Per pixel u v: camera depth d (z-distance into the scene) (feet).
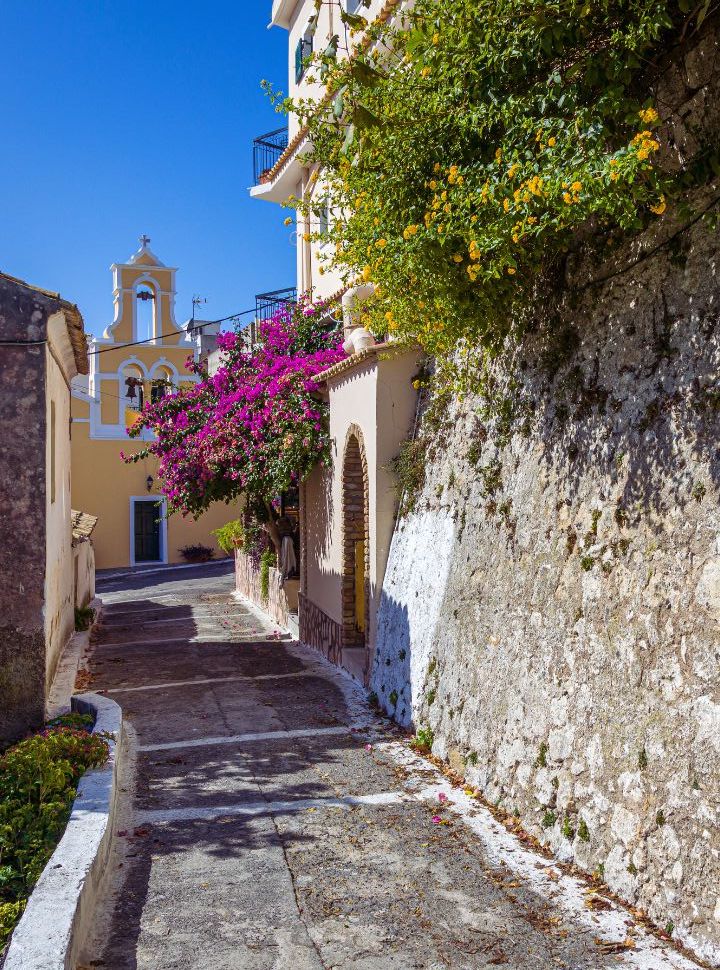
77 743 21.63
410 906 15.72
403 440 32.76
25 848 16.94
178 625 57.41
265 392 49.24
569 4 14.42
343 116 20.36
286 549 54.13
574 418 19.47
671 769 14.52
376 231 19.97
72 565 46.29
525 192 15.16
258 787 22.61
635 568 16.44
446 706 24.68
